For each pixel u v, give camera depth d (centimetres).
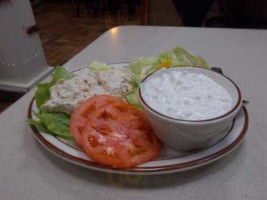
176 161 52
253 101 78
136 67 81
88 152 52
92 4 330
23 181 54
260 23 170
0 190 52
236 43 119
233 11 171
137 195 51
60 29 343
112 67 84
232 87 57
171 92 55
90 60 105
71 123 59
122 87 71
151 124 55
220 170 55
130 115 62
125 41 123
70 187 53
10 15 180
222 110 52
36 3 441
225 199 49
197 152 54
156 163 52
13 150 62
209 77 61
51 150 56
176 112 52
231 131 59
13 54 190
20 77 200
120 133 57
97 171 56
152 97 55
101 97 64
